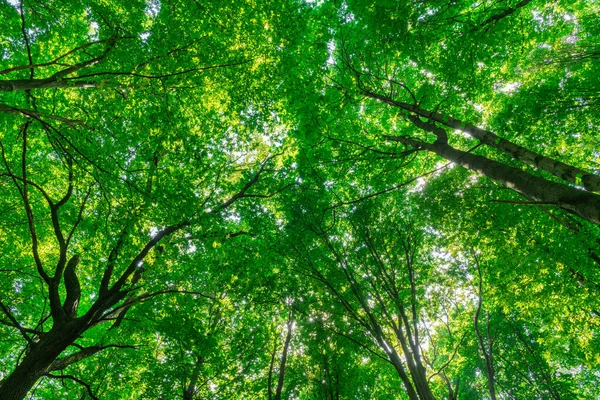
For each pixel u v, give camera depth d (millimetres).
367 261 11172
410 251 12023
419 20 5945
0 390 7090
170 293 10328
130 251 9484
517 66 9844
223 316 13227
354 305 10773
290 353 13922
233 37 9070
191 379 12172
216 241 8914
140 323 10867
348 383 11547
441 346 15219
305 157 8836
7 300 11203
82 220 10141
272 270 11531
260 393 13695
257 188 12703
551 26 8930
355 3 6129
